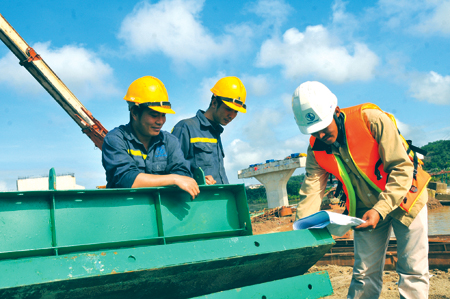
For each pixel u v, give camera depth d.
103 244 2.42
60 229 2.33
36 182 31.47
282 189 40.75
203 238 2.91
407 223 3.15
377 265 3.50
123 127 3.27
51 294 1.90
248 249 2.52
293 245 2.73
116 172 2.95
